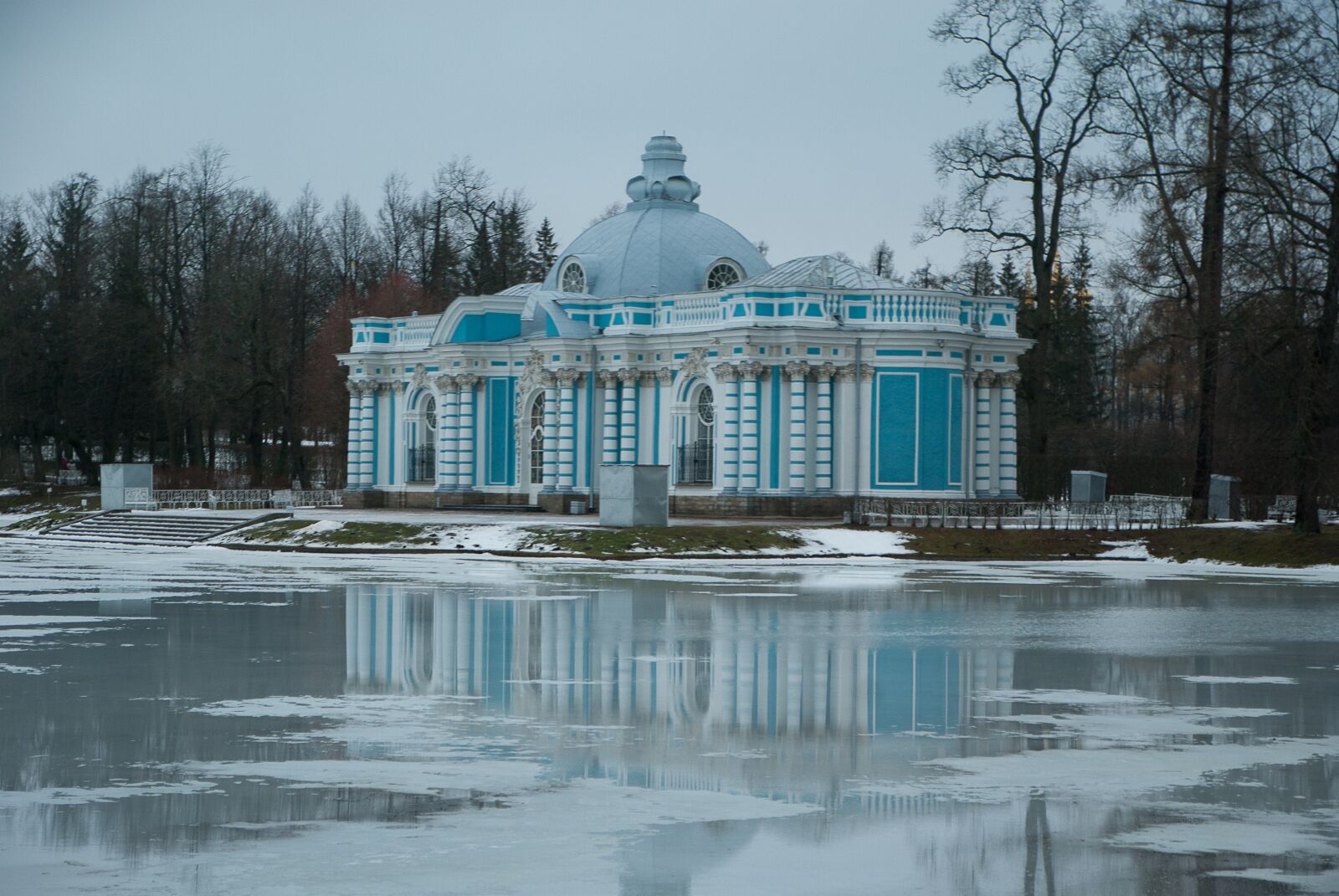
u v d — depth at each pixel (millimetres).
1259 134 59906
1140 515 66375
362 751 20984
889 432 68938
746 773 19828
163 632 34250
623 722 23266
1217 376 68438
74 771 19703
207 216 115375
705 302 72938
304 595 43031
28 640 32781
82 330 109500
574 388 76812
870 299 70312
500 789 18859
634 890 14828
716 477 71625
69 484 112625
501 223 125062
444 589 44906
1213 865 15828
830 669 28844
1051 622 37531
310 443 135500
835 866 15664
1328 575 53906
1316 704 25656
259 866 15492
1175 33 63719
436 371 83625
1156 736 22578
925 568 55000
